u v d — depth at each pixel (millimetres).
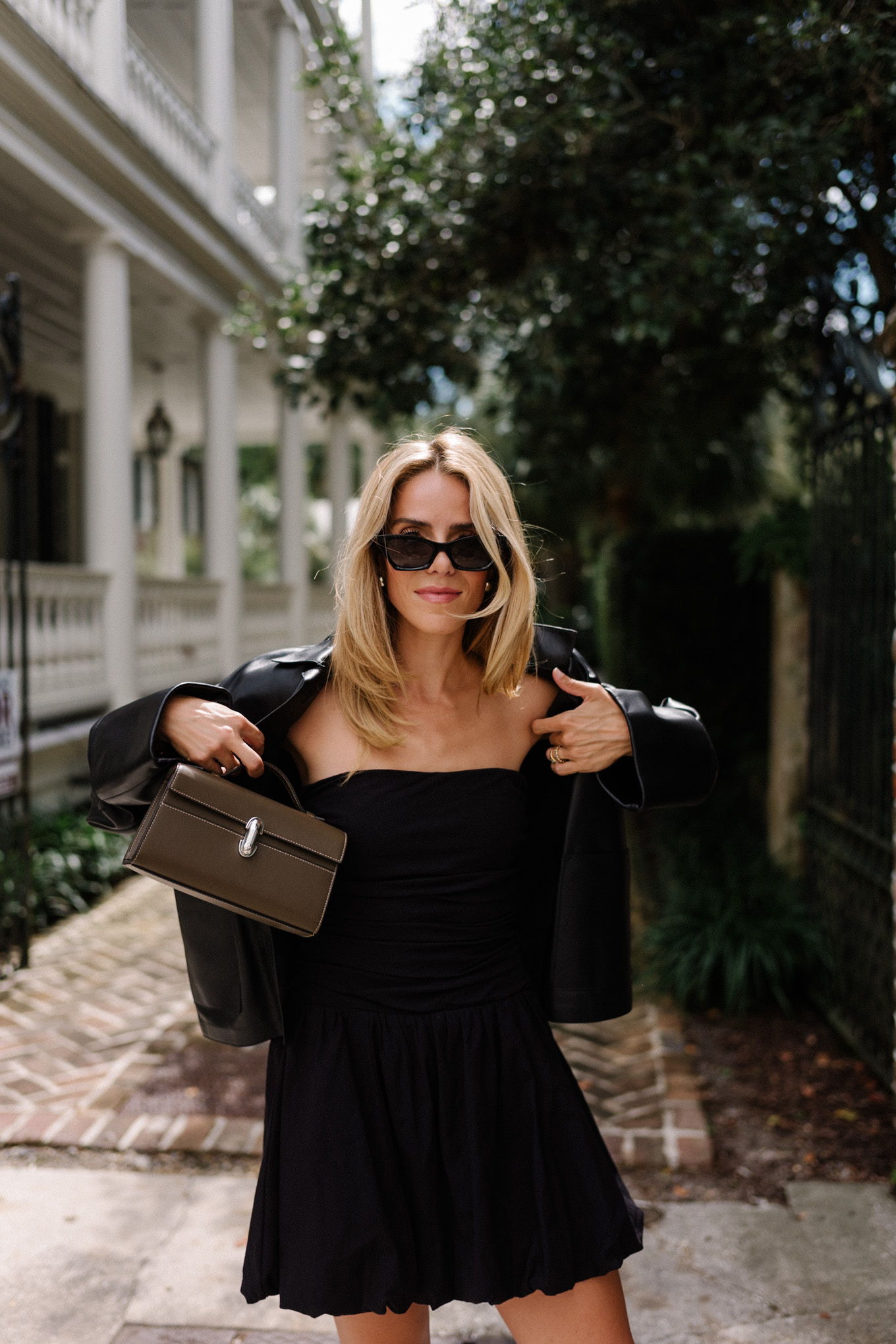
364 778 1483
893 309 2961
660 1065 3572
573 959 1631
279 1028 1469
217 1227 2588
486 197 4949
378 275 5430
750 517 10812
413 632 1539
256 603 10883
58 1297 2295
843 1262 2430
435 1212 1415
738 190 4191
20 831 4512
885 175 4082
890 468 3406
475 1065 1443
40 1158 2969
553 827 1720
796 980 4227
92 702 7031
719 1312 2238
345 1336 1470
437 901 1464
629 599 6633
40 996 4312
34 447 11609
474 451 1512
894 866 3117
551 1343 1455
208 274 8984
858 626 3705
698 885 4617
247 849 1357
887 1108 3248
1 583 5914
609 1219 1452
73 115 6289
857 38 3588
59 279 9148
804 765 4711
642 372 6172
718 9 4406
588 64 4602
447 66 4855
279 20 10328
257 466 25266
